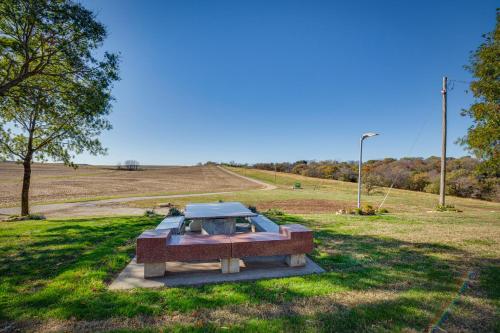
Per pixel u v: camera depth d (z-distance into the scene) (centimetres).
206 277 457
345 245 668
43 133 1507
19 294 388
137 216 1294
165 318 325
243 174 9162
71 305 353
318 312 338
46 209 1869
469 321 321
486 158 1180
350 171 6612
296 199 2736
